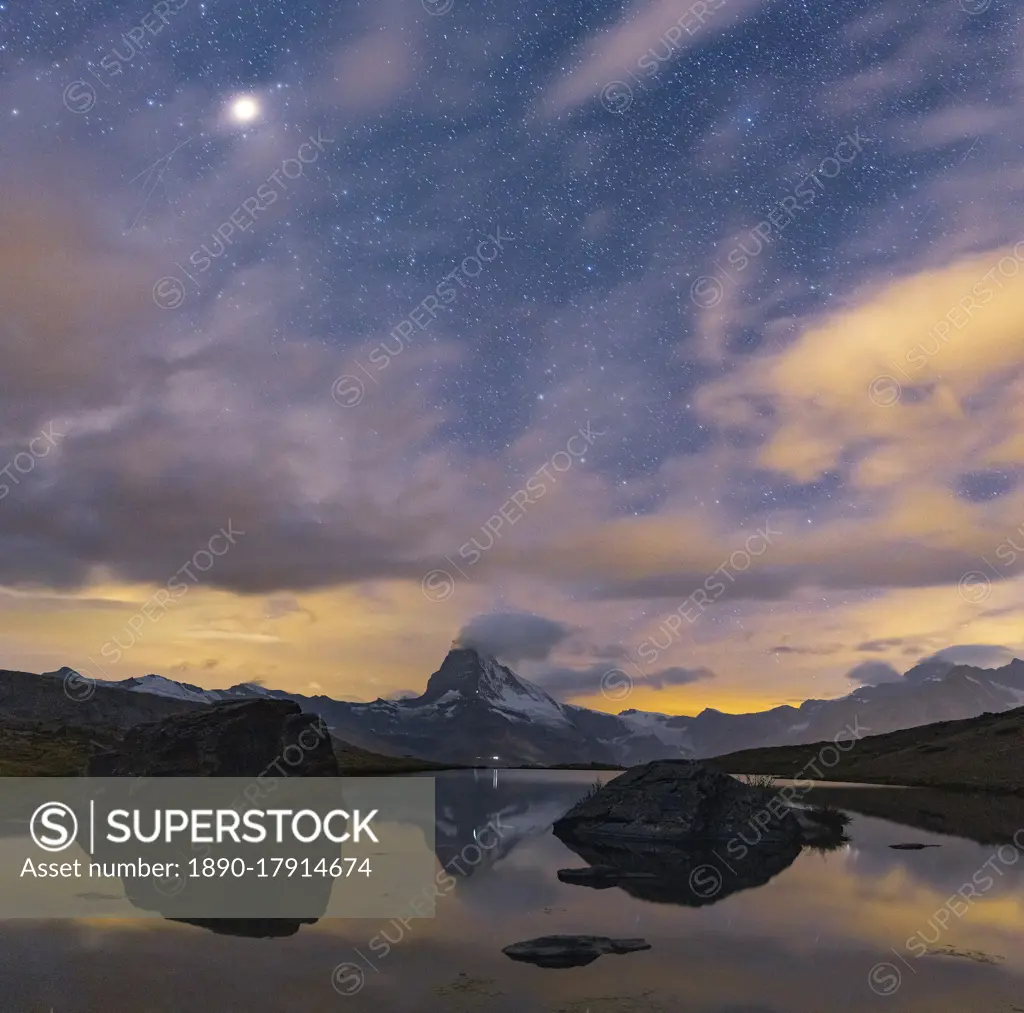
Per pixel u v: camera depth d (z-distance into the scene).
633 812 40.38
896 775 83.88
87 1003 14.60
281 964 17.08
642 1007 14.48
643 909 22.56
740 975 16.39
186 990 15.31
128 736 49.09
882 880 27.27
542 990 15.38
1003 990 15.52
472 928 20.28
